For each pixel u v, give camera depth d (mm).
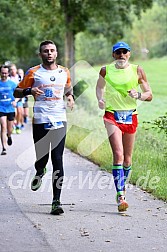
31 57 53062
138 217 11336
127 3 35344
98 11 34688
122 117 11773
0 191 13609
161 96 46844
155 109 36688
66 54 34781
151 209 11945
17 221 10977
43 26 35594
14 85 20469
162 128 17031
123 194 11695
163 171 15047
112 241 9797
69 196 13133
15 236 10023
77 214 11539
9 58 50781
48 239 9867
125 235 10148
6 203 12414
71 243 9664
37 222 10914
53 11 34188
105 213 11633
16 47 48844
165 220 11133
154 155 17375
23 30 47406
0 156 19078
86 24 35969
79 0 32969
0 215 11414
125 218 11258
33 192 13508
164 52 89250
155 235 10164
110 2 34719
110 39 45031
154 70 76125
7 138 21453
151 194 13289
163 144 19859
